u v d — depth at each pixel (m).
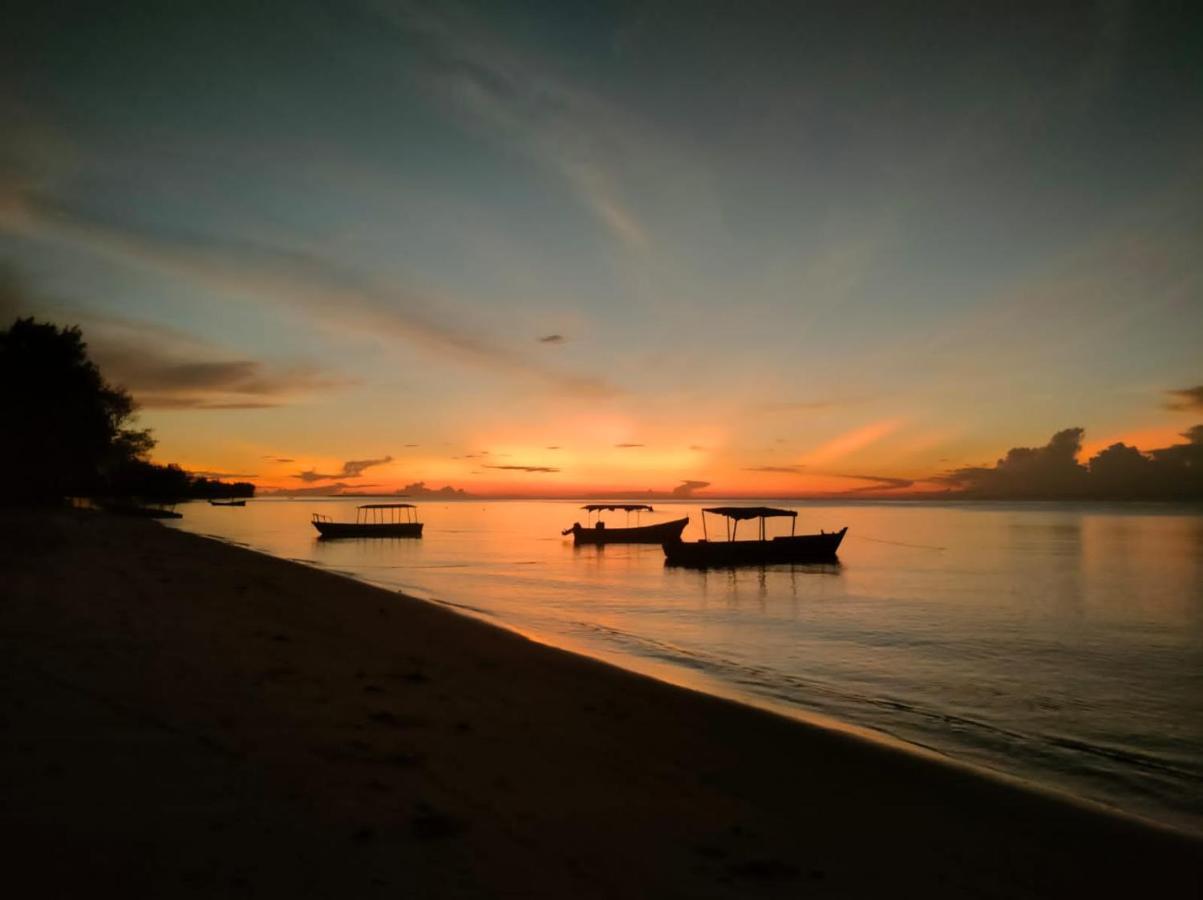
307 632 14.15
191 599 16.47
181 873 4.62
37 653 9.94
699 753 9.10
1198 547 70.50
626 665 17.23
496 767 7.41
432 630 16.83
